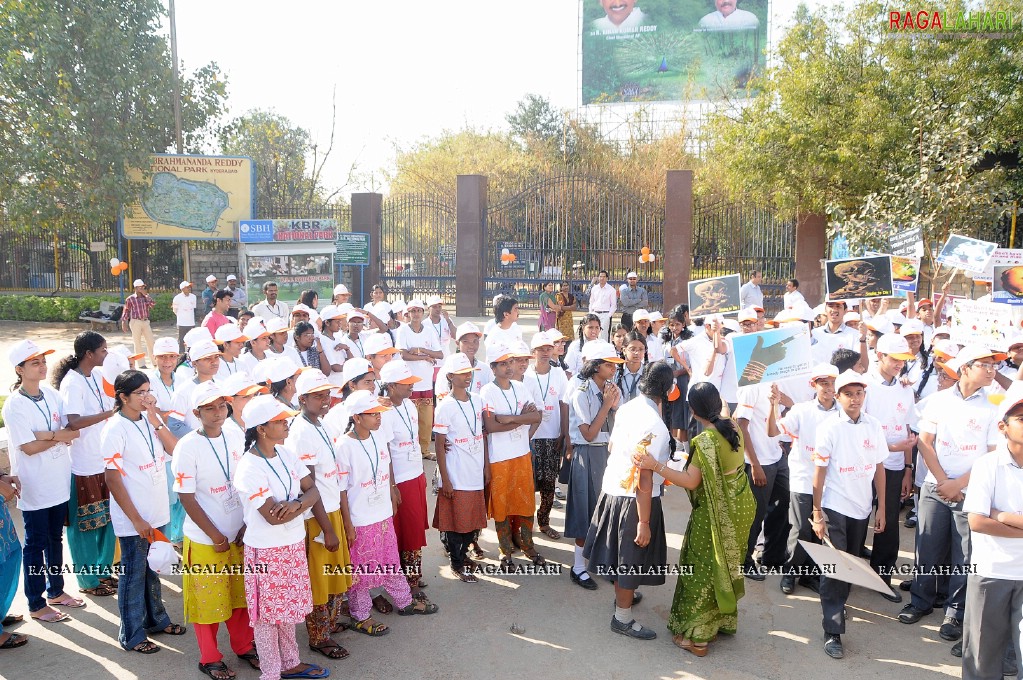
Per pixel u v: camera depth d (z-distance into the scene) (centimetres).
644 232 2164
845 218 1510
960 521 512
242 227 1836
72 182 1988
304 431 482
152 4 2083
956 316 754
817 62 1877
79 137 1942
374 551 518
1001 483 416
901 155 1652
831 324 820
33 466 535
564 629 539
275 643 452
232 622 484
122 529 491
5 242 2369
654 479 521
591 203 2306
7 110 1981
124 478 489
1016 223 1644
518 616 558
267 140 3081
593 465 607
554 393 694
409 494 570
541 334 717
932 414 531
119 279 2195
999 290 964
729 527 495
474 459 601
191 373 669
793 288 1374
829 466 530
